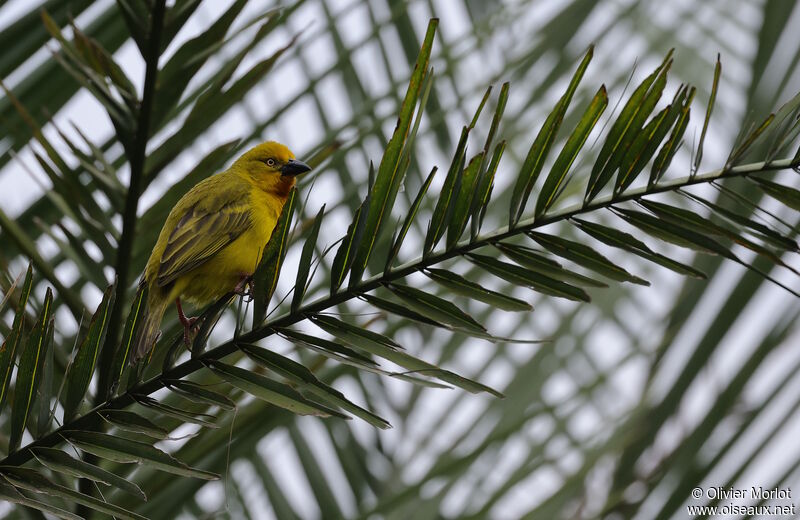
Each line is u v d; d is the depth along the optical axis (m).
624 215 5.78
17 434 5.75
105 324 5.85
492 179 5.80
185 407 7.68
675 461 8.78
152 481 7.55
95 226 7.83
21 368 5.79
